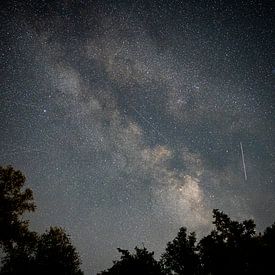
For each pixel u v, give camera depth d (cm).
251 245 1114
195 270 1247
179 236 1318
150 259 1295
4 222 1437
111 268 1291
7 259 1476
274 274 1067
